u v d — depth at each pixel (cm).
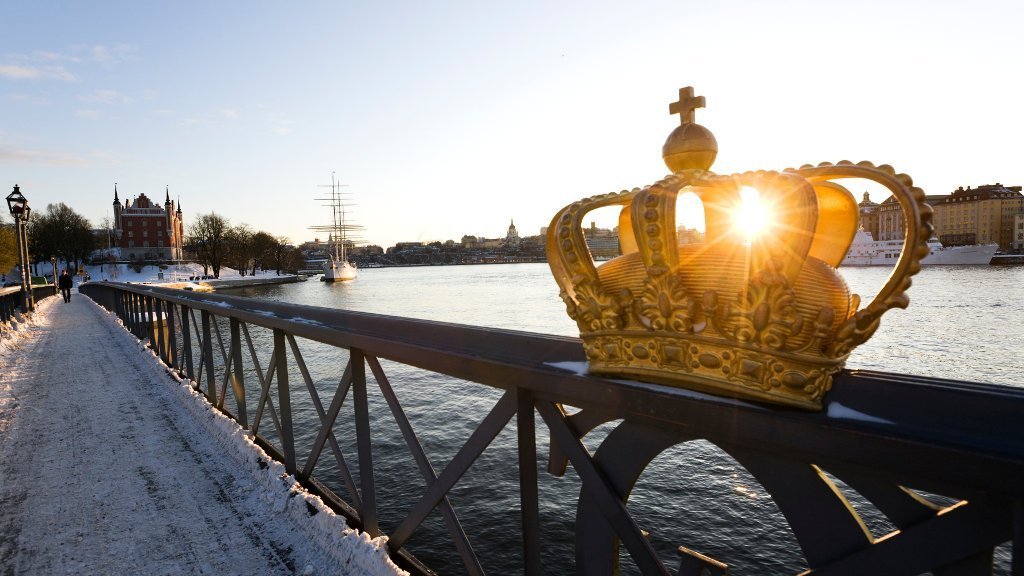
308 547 245
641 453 114
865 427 78
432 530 857
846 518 85
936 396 76
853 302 91
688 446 1162
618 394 112
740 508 902
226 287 9850
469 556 173
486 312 4972
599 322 113
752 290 85
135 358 820
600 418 122
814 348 83
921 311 4241
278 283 11838
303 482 301
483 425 159
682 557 117
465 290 8706
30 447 407
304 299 7606
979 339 2962
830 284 88
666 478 1018
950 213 12000
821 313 81
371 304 6272
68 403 541
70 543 262
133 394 575
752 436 91
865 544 83
